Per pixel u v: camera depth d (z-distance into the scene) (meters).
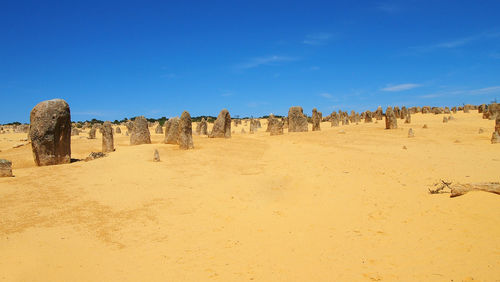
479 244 6.93
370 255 7.45
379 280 6.33
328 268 7.07
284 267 7.33
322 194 12.91
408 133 32.53
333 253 7.78
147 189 14.27
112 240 9.10
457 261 6.52
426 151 23.14
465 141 28.16
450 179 13.37
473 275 5.95
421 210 9.62
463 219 8.25
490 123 41.44
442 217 8.73
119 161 19.78
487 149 22.88
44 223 10.01
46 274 7.07
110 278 7.05
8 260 7.47
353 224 9.49
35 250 8.05
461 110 71.44
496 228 7.35
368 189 12.90
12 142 35.22
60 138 19.23
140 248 8.62
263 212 11.48
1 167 15.45
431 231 8.09
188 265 7.63
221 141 30.89
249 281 6.79
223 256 8.09
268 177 16.33
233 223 10.50
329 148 26.06
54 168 17.73
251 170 18.48
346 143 29.19
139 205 12.16
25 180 14.99
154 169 18.08
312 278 6.72
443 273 6.21
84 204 12.02
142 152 23.25
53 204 11.84
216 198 13.18
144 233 9.66
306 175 16.23
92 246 8.65
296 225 9.98
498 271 5.89
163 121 89.88
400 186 12.92
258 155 23.80
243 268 7.40
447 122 45.41
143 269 7.46
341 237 8.66
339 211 10.77
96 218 10.70
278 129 38.31
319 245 8.34
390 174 15.38
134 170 17.61
